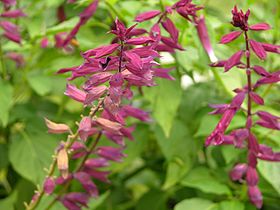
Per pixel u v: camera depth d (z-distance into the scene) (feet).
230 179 1.93
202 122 1.88
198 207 1.82
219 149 2.07
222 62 1.43
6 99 1.96
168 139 2.01
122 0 2.11
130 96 1.36
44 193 1.58
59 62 2.11
